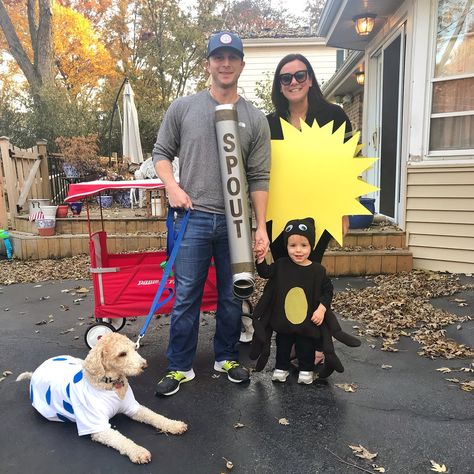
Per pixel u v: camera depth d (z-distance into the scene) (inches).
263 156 110.6
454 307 168.7
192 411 103.5
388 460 84.8
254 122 108.0
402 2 245.3
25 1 912.9
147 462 85.1
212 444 90.7
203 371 124.0
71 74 970.7
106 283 135.0
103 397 91.7
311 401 106.7
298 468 83.1
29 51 949.2
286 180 116.2
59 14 924.6
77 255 274.2
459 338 141.5
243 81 582.9
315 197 115.4
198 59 992.9
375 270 218.7
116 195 416.8
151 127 711.1
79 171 415.5
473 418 98.3
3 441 93.4
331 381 116.6
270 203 117.4
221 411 103.2
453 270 214.7
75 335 155.2
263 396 109.6
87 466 84.7
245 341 144.9
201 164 106.3
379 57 305.9
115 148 647.8
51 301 196.5
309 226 108.8
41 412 100.2
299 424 97.2
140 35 968.3
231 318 118.2
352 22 277.3
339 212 114.7
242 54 102.1
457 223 211.5
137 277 134.8
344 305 176.1
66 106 596.7
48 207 277.6
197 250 109.6
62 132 575.2
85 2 1021.8
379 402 105.7
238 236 102.7
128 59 1026.7
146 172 357.1
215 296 136.2
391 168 271.7
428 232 219.0
